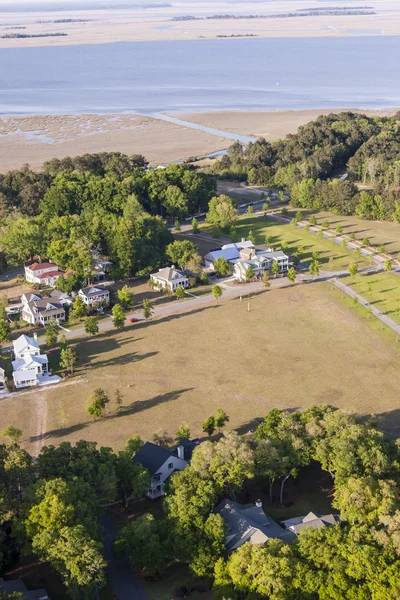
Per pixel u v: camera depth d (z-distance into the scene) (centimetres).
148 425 13388
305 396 14362
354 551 8575
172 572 9431
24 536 9125
